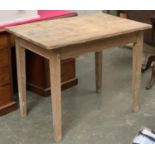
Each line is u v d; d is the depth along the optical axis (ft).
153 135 7.36
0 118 8.48
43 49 6.95
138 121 8.33
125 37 7.72
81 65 11.92
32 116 8.59
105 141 7.50
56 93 7.02
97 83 9.78
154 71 10.21
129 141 7.48
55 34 7.08
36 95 9.75
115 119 8.43
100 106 9.09
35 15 8.80
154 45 10.16
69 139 7.57
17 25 8.05
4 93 8.49
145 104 9.16
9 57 8.25
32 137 7.68
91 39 6.83
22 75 8.21
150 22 10.11
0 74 8.21
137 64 8.24
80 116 8.56
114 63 12.05
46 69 9.36
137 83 8.46
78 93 9.87
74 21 8.22
